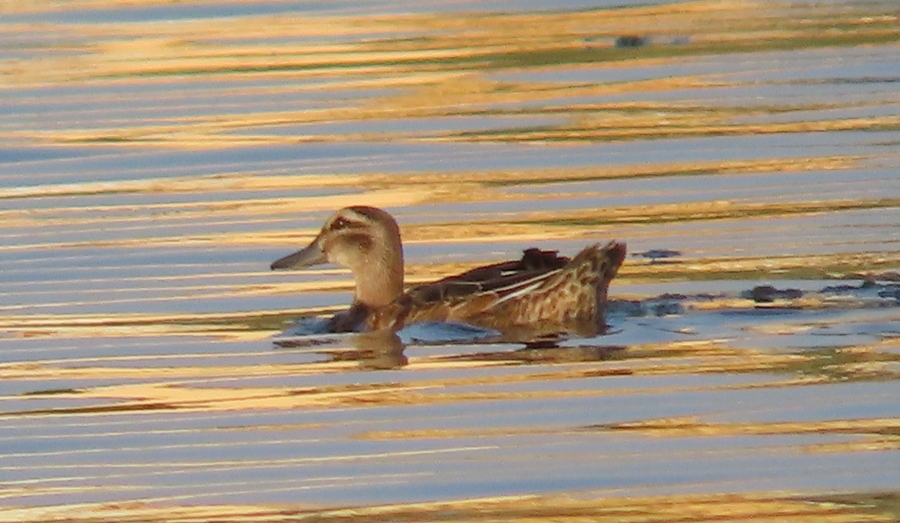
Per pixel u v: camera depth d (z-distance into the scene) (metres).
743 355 14.51
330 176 22.72
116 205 21.52
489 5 37.34
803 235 18.48
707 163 22.55
